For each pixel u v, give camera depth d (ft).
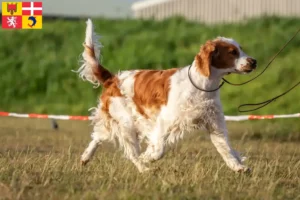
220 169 34.12
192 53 92.58
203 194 28.35
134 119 34.09
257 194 28.40
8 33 107.65
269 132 62.44
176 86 32.09
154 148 32.50
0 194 27.76
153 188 28.99
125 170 32.86
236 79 81.61
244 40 94.12
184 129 32.22
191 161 38.68
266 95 77.36
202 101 31.89
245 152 44.37
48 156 37.42
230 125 67.77
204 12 116.78
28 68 98.07
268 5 112.06
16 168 33.94
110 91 34.91
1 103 92.84
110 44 98.02
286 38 92.43
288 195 29.22
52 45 103.50
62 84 93.61
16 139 53.01
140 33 103.14
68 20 117.08
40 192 28.35
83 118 52.06
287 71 81.87
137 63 92.12
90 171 34.06
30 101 92.53
